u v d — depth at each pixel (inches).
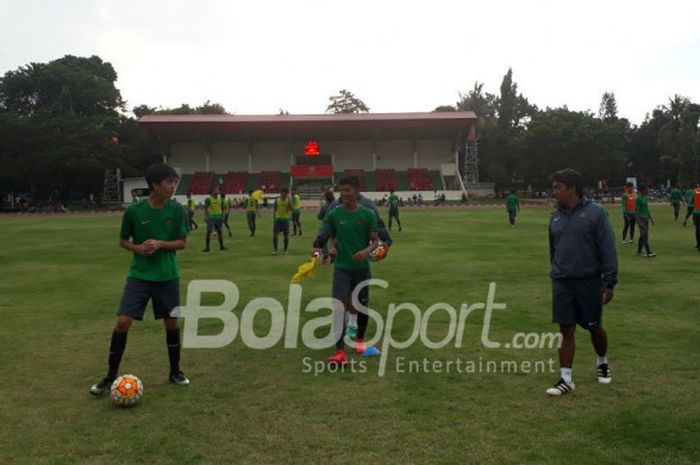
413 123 2381.9
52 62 3029.0
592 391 212.5
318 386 222.2
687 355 253.8
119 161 2431.1
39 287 447.8
